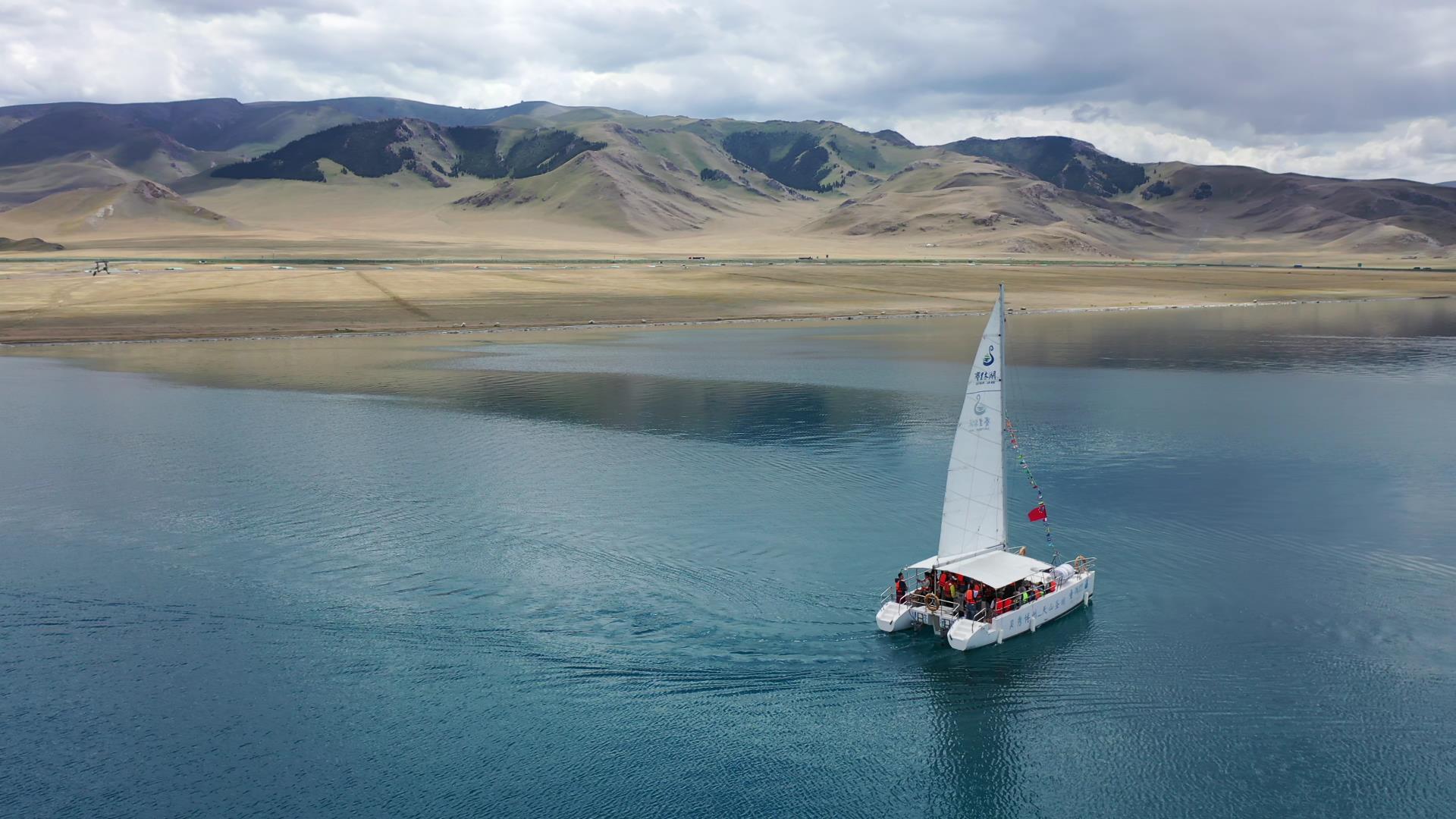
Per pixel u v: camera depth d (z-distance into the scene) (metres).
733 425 98.31
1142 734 42.91
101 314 196.12
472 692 46.34
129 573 59.41
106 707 45.28
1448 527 66.75
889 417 102.31
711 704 45.34
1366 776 40.22
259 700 45.78
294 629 52.25
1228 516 69.06
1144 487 76.12
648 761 41.44
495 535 65.56
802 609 54.06
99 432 95.75
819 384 123.00
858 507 70.88
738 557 61.47
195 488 76.19
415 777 40.47
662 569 59.62
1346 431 95.44
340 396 115.19
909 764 41.22
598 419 101.38
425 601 55.59
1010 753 41.91
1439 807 38.47
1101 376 130.62
